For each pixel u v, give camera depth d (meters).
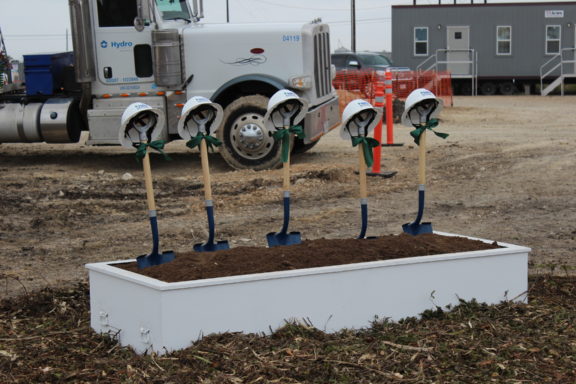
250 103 11.07
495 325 4.16
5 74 12.41
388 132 13.86
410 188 9.96
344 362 3.69
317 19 11.82
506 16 31.25
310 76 11.26
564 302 4.70
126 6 11.35
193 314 3.80
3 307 4.93
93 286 4.30
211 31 11.27
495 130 17.06
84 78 11.33
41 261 6.54
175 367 3.63
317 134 11.42
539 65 31.41
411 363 3.70
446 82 25.02
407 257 4.38
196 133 4.52
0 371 3.76
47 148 14.88
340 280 4.08
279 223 7.94
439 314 4.30
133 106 4.22
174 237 7.42
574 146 13.56
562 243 6.80
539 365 3.69
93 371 3.69
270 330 3.96
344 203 8.98
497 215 8.21
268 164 11.16
